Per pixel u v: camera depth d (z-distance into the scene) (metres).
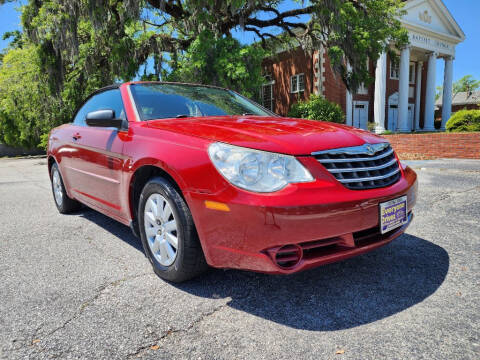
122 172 2.59
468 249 2.77
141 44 13.91
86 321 1.86
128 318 1.89
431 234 3.17
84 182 3.37
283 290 2.18
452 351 1.55
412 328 1.73
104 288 2.25
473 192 4.88
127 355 1.58
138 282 2.33
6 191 6.55
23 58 17.73
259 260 1.81
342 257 1.96
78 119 3.89
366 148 2.15
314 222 1.79
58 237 3.37
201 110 3.08
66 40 12.62
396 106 25.98
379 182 2.11
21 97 19.28
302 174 1.85
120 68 13.70
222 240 1.91
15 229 3.68
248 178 1.82
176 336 1.72
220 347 1.62
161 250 2.31
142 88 3.12
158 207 2.30
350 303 2.00
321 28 15.13
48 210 4.64
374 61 15.32
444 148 10.24
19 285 2.31
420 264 2.52
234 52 12.46
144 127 2.54
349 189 1.93
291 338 1.68
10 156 26.28
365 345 1.61
